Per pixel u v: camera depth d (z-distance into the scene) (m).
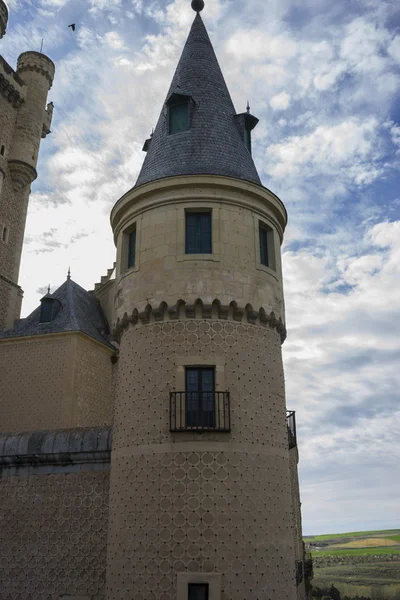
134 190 17.72
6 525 18.16
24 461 18.61
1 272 40.84
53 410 28.67
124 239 18.39
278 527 14.55
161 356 15.65
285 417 16.50
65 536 17.38
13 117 44.59
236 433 14.77
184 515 13.89
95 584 16.48
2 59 42.50
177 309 15.83
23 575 17.34
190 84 20.48
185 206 16.94
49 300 32.44
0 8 42.16
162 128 20.05
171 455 14.49
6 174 43.06
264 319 16.52
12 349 31.06
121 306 17.23
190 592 13.33
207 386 15.31
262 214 17.83
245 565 13.59
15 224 43.25
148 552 13.88
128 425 15.62
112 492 15.62
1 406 29.80
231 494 14.12
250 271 16.66
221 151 18.59
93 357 31.53
